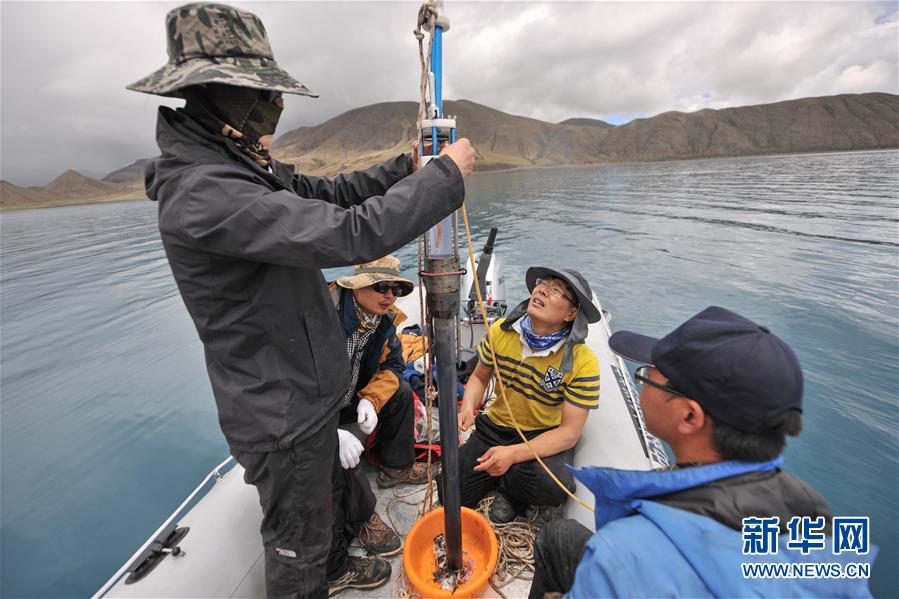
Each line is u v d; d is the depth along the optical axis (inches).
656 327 195.3
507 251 360.5
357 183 53.4
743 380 27.8
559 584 39.1
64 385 181.6
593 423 82.8
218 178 32.6
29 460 134.1
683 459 33.0
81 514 112.0
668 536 27.2
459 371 97.5
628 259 311.6
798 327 182.5
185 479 122.6
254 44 35.4
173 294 311.4
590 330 129.6
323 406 43.3
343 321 64.5
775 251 306.0
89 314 280.1
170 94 33.6
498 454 65.3
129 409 158.1
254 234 32.1
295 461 42.6
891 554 87.7
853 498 101.0
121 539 104.5
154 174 34.8
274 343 39.8
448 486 49.0
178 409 155.7
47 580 94.9
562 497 66.3
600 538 28.3
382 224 33.1
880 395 134.7
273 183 38.4
